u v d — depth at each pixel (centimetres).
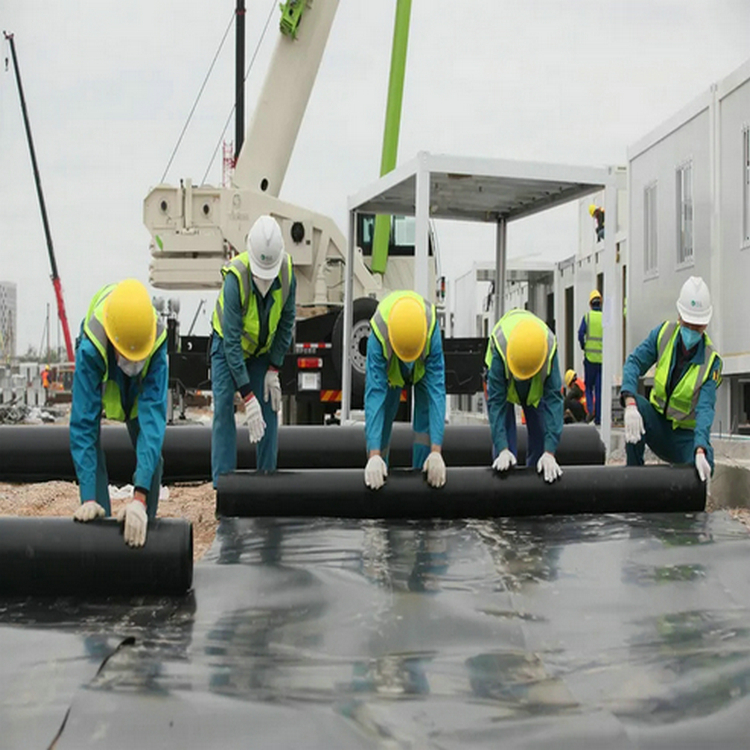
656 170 1116
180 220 1238
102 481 492
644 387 1162
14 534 438
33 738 286
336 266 1267
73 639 374
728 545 532
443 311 1380
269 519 592
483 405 1552
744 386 944
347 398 1066
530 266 1680
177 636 384
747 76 891
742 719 305
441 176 916
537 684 334
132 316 437
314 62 1274
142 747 281
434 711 308
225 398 645
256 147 1277
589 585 459
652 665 356
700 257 992
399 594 440
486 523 592
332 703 314
